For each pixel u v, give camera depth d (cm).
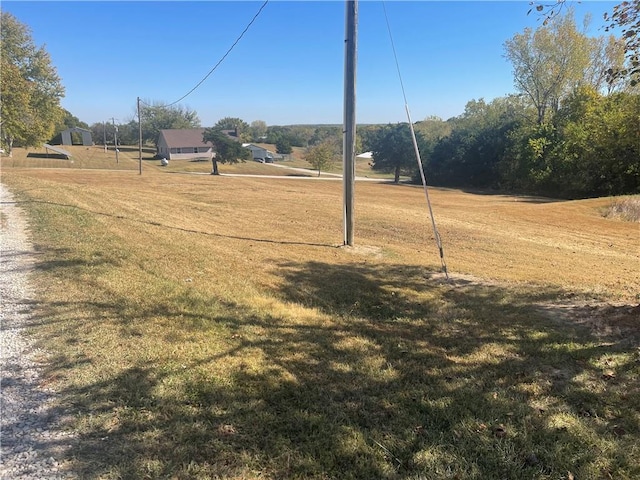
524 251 1152
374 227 1452
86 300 510
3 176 2169
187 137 8712
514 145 4753
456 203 2905
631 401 336
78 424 280
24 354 375
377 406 324
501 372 386
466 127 6275
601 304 588
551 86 4344
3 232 861
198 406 308
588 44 4019
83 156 7725
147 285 586
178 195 2134
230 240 1036
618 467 261
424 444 278
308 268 788
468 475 251
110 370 352
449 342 461
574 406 330
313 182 4681
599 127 3325
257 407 312
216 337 434
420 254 1021
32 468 239
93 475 236
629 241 1448
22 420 283
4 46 5100
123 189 2217
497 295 655
